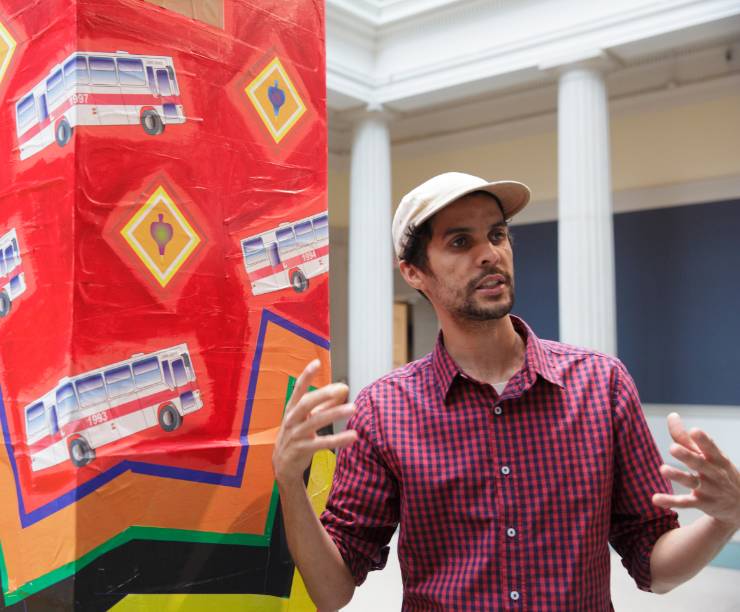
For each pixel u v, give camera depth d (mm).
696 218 7133
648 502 1268
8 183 1139
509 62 6188
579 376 1312
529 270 8164
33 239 1087
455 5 6367
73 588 992
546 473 1245
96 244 1044
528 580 1217
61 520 1014
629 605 3887
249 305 1233
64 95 1051
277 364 1270
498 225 1324
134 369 1076
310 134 1359
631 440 1288
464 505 1260
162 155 1126
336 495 1350
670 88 6957
